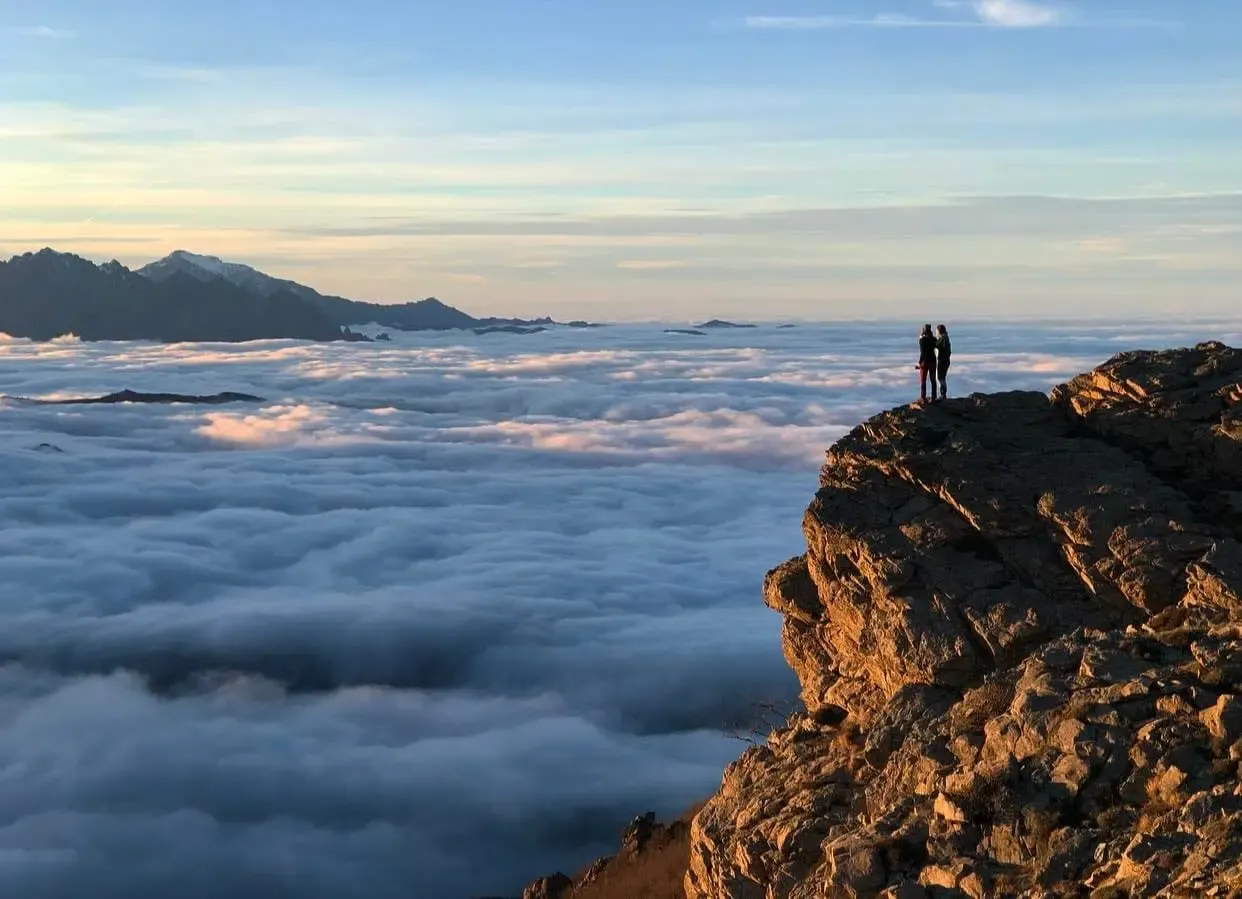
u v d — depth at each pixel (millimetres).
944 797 15602
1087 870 13602
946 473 22688
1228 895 11547
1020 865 14297
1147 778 14320
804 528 23672
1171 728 14742
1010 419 24328
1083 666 16844
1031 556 20859
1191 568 18828
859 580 22438
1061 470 22109
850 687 21844
